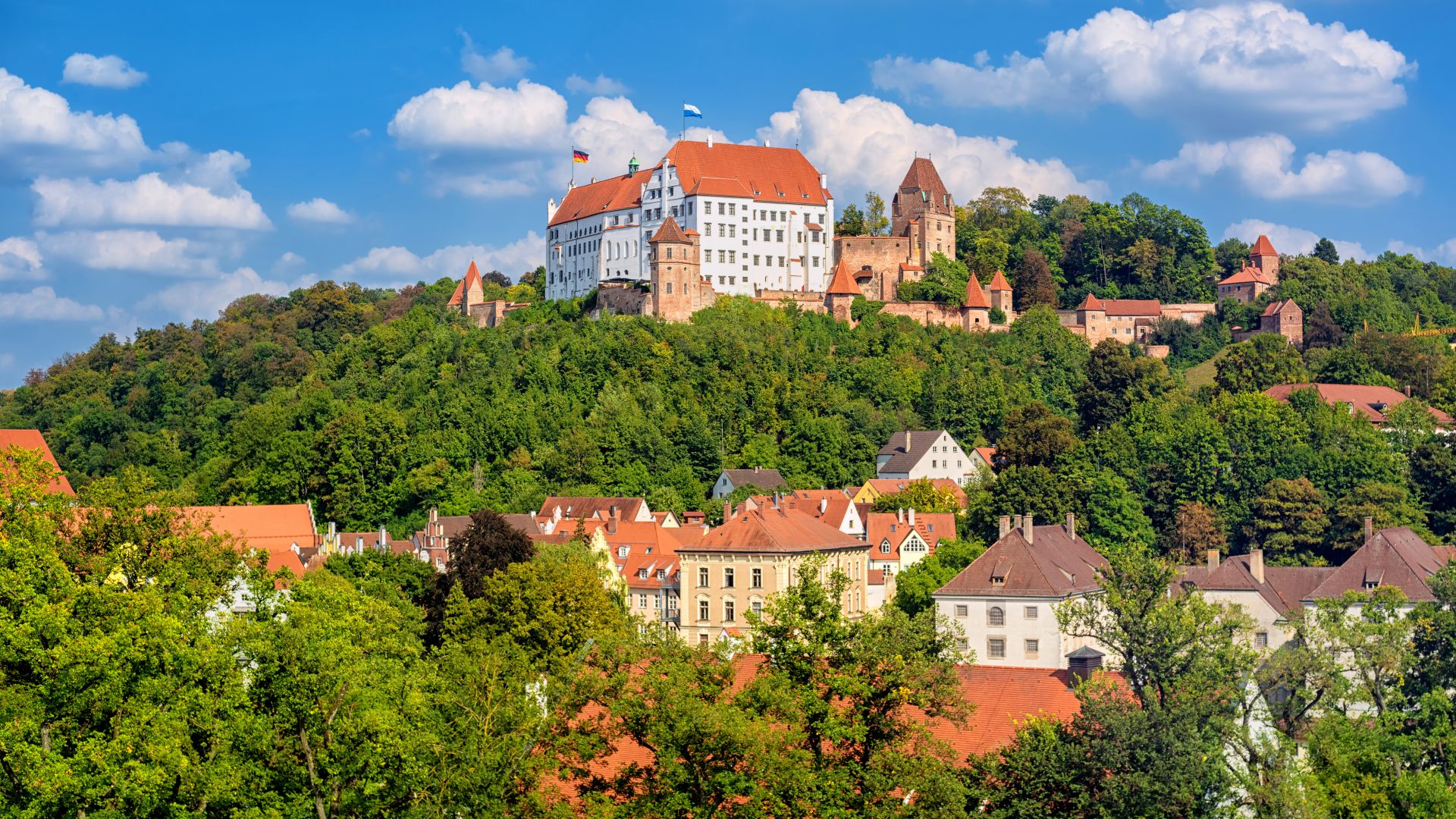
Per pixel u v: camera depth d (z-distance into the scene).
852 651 68.00
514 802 63.88
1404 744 84.31
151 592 70.31
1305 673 91.06
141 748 60.72
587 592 117.06
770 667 69.81
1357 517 191.00
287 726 64.62
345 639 67.69
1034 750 71.62
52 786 57.53
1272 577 149.25
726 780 61.03
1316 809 73.75
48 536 72.50
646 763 71.50
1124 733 71.38
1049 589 137.00
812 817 63.25
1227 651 83.06
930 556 162.62
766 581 150.62
